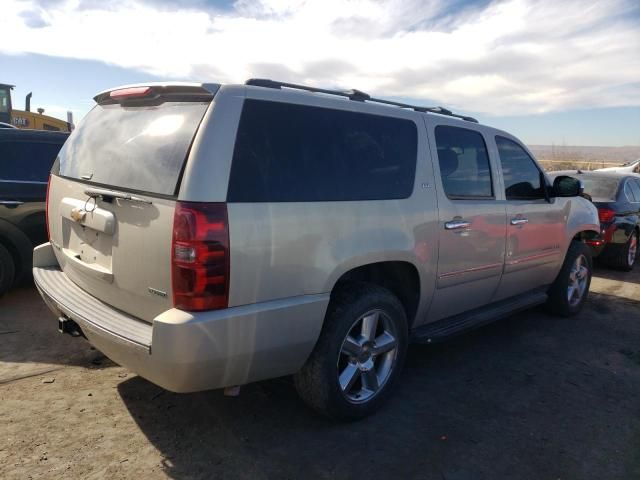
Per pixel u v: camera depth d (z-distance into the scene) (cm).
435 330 393
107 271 297
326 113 317
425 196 364
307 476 279
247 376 280
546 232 500
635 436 334
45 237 552
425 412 354
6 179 526
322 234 296
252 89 285
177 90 283
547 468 297
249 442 308
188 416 333
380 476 282
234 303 263
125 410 337
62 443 298
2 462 278
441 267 380
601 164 2855
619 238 809
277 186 281
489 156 437
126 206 279
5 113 1288
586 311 608
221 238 255
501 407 365
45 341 441
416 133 371
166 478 272
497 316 448
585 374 428
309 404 324
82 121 370
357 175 323
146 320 280
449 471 289
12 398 345
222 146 262
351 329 322
